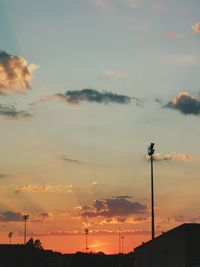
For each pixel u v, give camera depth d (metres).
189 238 54.97
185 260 54.50
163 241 65.06
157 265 69.50
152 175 68.50
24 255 131.50
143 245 83.81
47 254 139.75
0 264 124.69
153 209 68.62
